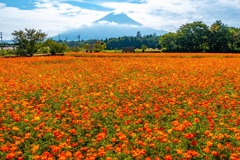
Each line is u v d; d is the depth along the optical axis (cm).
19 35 6334
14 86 1944
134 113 1358
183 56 5944
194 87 1952
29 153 922
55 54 6856
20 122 1169
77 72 2997
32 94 1783
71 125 1169
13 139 1028
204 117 1248
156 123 1199
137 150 840
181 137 996
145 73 2897
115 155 870
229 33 10300
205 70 2986
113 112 1371
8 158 815
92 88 2012
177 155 867
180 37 10488
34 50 6481
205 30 10288
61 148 906
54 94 1702
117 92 1834
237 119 1130
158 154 882
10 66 3659
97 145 974
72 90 1873
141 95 1717
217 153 822
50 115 1253
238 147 906
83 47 9838
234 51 9106
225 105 1402
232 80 2203
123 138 932
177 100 1628
